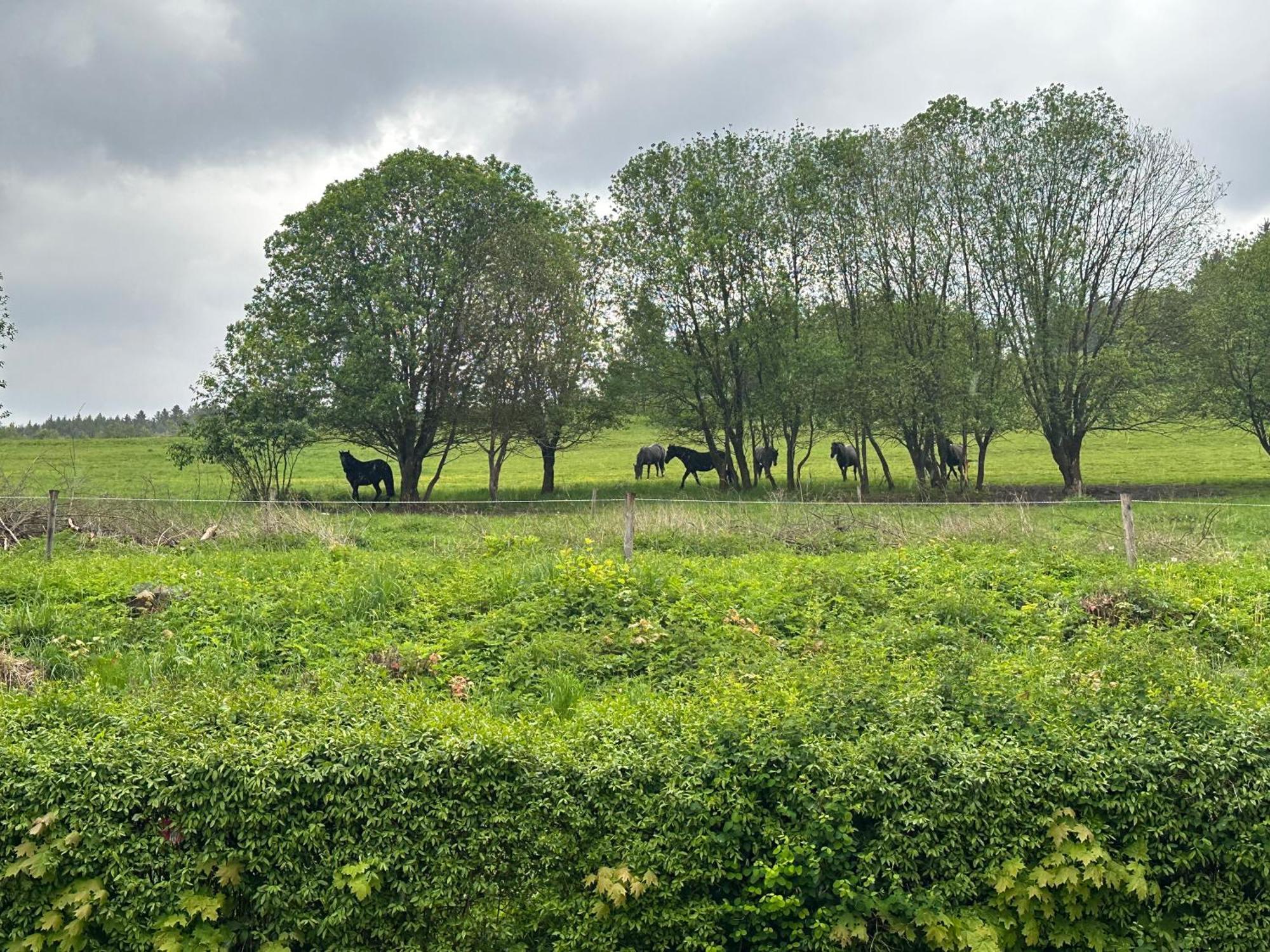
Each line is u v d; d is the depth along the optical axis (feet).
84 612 46.34
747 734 24.32
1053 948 23.07
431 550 67.92
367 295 126.11
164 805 23.41
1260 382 124.47
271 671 41.11
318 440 128.67
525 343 133.08
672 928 22.85
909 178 128.26
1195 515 87.66
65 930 22.59
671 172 134.82
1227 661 40.06
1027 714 25.84
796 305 131.64
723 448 195.72
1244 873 22.94
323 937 22.80
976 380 126.11
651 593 47.98
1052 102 124.06
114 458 180.65
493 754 23.76
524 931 23.02
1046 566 53.52
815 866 22.53
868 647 39.91
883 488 144.87
